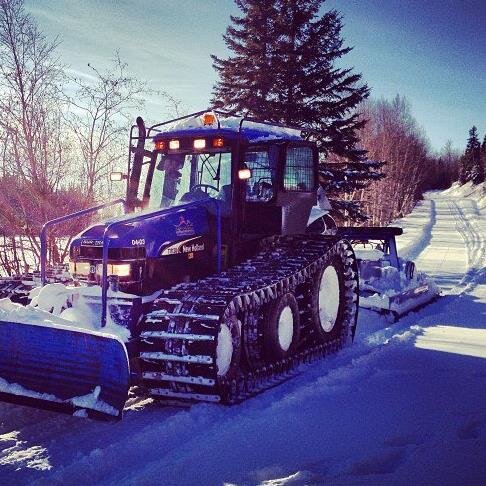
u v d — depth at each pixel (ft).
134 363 15.89
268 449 12.28
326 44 60.90
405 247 76.84
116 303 15.90
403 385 16.81
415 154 190.49
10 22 28.99
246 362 17.52
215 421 14.49
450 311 30.48
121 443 12.96
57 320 14.71
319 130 58.90
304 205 22.67
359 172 61.31
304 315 20.89
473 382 16.89
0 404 16.05
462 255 67.72
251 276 18.03
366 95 61.31
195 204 18.75
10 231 30.94
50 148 31.58
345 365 19.74
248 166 21.18
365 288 29.25
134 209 21.65
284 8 62.08
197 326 14.94
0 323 14.78
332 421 13.88
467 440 11.95
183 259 18.31
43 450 12.96
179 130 20.95
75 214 18.66
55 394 14.16
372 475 10.57
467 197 276.82
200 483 10.77
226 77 64.80
